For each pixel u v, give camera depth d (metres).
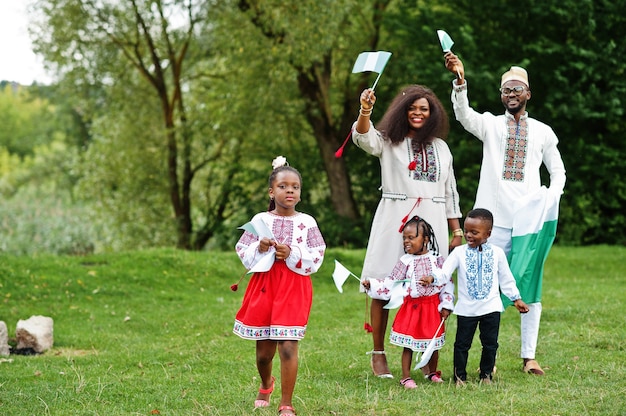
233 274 12.70
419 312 5.91
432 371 6.18
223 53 19.58
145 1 18.89
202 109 21.05
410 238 5.93
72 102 21.61
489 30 20.00
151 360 7.17
